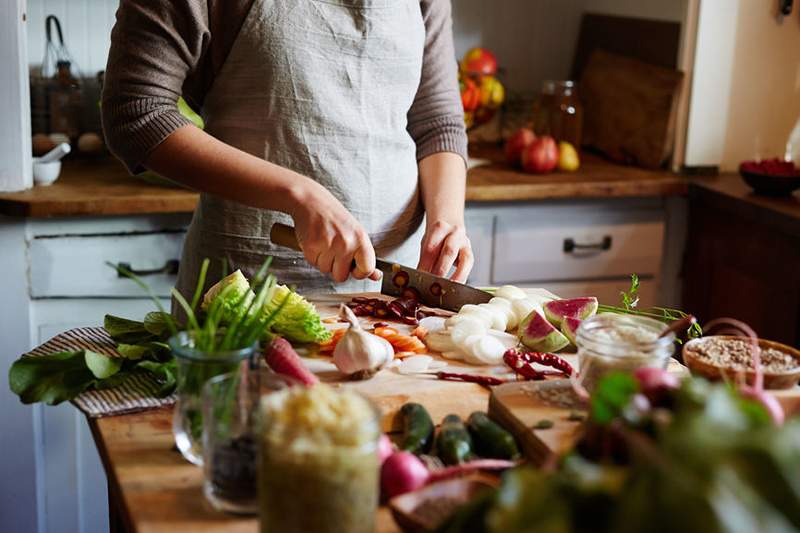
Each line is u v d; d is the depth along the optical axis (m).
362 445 0.78
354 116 1.68
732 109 2.65
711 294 2.58
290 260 1.71
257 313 1.02
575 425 1.02
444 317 1.45
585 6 3.02
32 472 2.19
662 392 0.80
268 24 1.59
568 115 2.63
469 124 2.76
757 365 0.98
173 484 0.94
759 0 2.59
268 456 0.78
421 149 1.84
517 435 1.03
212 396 0.89
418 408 1.08
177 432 0.98
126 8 1.49
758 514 0.62
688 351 1.16
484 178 2.51
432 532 0.78
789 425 0.68
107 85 1.52
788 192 2.40
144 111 1.49
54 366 1.17
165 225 2.22
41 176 2.21
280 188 1.45
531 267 2.53
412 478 0.90
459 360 1.29
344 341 1.20
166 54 1.50
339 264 1.42
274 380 0.93
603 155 2.86
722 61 2.61
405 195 1.78
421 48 1.75
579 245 2.55
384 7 1.66
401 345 1.30
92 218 2.16
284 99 1.63
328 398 0.82
